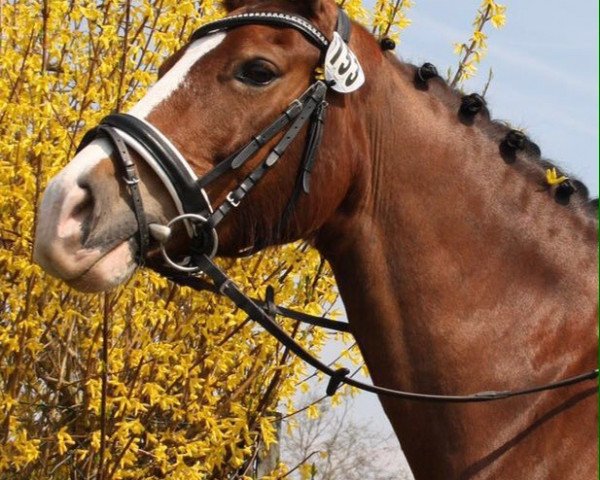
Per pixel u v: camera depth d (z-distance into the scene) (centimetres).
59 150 499
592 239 294
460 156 291
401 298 285
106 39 501
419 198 287
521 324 284
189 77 275
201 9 552
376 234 288
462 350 281
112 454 561
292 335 534
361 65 290
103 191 260
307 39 282
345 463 1277
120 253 262
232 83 275
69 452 583
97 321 526
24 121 532
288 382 555
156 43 537
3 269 538
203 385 549
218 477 601
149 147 265
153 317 518
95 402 536
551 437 275
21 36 534
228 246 280
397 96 292
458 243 286
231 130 273
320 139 279
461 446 277
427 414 281
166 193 267
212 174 271
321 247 294
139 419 559
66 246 255
